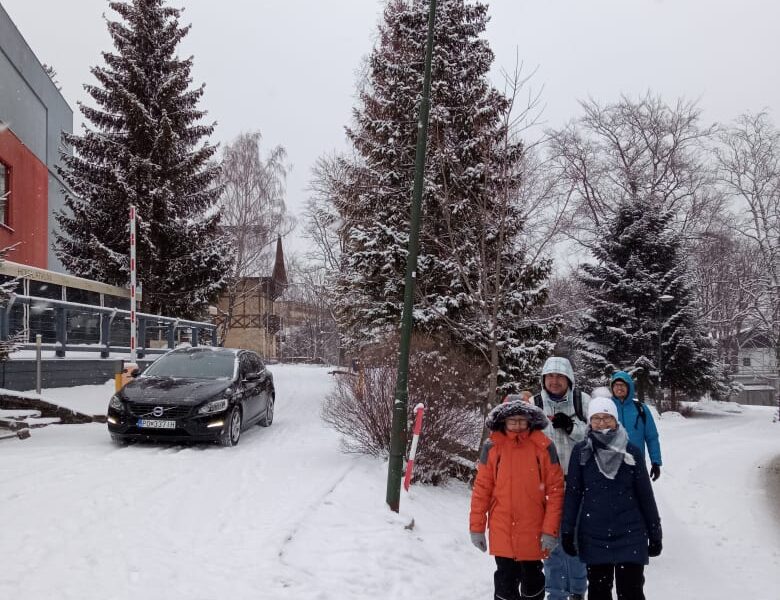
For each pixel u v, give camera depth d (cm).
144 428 984
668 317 2748
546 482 470
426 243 1377
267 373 1353
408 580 539
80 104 2427
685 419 2570
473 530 473
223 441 1023
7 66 2128
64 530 577
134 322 1295
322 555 557
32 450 945
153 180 2367
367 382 980
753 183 3509
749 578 641
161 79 2531
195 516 644
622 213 2878
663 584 612
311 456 975
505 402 488
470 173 1242
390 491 714
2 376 1236
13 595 436
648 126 3622
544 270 1329
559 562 513
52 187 2738
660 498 1028
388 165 1493
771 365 5562
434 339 1262
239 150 3894
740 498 1036
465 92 1402
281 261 5762
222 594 464
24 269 1578
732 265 4375
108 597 444
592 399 464
